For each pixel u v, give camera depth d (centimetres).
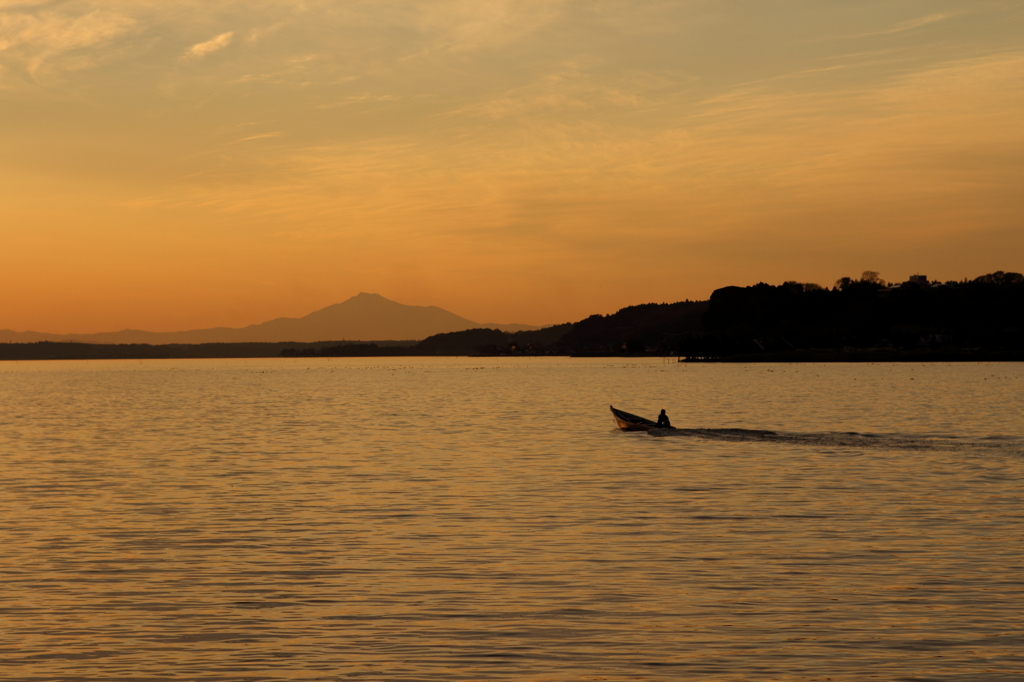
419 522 3281
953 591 2336
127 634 2055
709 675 1806
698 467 4841
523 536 3036
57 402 12725
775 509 3512
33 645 1984
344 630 2075
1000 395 11831
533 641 1998
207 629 2088
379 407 10962
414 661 1884
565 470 4734
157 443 6406
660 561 2675
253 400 12950
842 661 1869
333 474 4616
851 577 2481
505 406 11006
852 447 5781
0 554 2803
